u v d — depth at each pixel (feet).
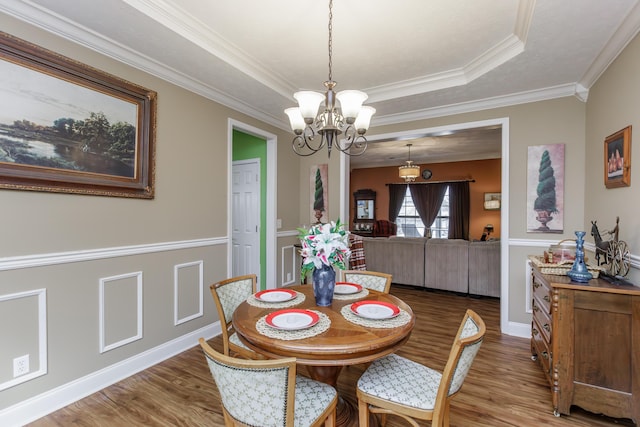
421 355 9.05
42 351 6.36
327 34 7.64
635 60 6.43
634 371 5.76
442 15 6.85
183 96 9.39
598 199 8.57
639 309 5.72
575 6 5.94
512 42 7.79
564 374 6.24
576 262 6.64
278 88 10.38
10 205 5.96
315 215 14.75
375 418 6.34
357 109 6.48
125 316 7.90
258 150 14.02
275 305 6.09
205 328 10.18
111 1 5.90
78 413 6.42
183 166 9.41
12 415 5.93
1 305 5.85
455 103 11.38
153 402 6.82
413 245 16.44
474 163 25.95
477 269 14.90
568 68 8.59
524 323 10.59
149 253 8.49
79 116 6.88
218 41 7.88
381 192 29.76
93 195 7.22
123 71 7.79
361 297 6.67
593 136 9.02
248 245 14.53
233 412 3.88
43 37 6.32
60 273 6.68
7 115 5.82
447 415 4.78
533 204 10.46
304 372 8.20
